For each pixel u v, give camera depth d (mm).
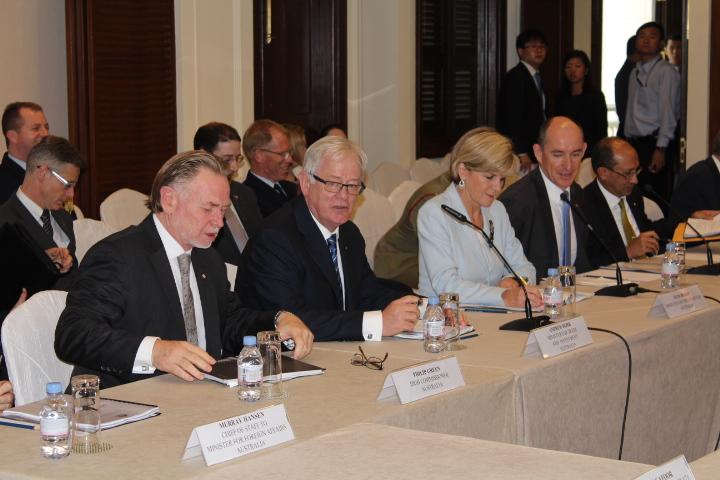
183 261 2957
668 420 3473
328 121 8117
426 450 2057
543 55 9000
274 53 7910
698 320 3600
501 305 3664
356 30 8188
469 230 3889
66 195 4270
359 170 3346
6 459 2039
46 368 2863
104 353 2643
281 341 2918
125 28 6270
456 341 3066
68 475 1944
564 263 4539
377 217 5551
